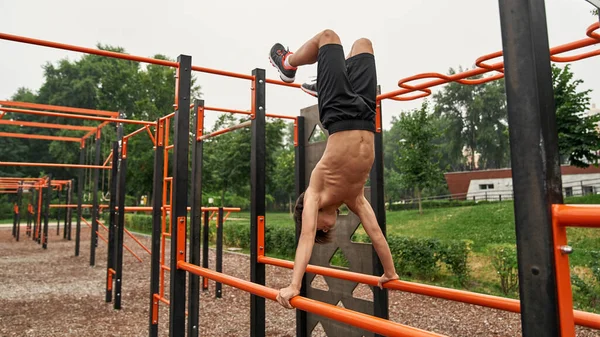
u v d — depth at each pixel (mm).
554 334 892
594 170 20156
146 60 2779
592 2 1434
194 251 4047
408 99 3049
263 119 3154
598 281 5320
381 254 2197
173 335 2820
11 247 12875
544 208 920
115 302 5582
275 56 2473
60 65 40125
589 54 2170
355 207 2113
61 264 9461
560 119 9469
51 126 9164
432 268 6977
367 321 1457
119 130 7461
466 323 4660
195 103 4215
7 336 4418
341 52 1939
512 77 990
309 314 4070
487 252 8570
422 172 15016
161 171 4496
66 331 4605
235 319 5074
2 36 2367
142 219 19359
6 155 37344
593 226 858
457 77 2400
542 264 919
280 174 27688
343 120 1845
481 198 25266
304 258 1817
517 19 987
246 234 11992
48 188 12578
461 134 42094
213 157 21625
